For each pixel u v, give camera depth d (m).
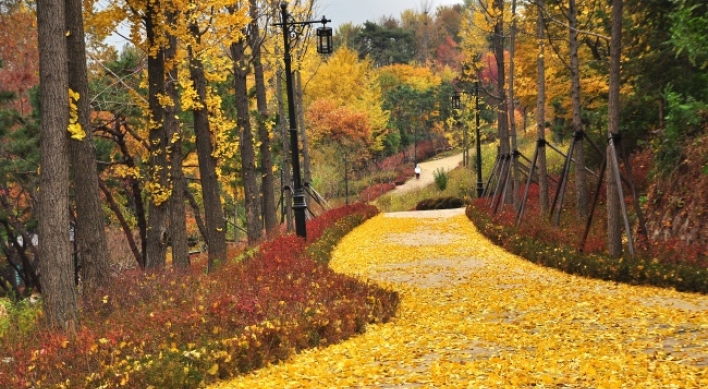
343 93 64.31
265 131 24.95
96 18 13.47
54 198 9.10
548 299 11.41
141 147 27.28
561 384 6.22
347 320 9.77
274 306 9.58
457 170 54.16
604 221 17.84
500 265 16.17
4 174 22.42
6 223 27.20
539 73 19.86
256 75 24.05
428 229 25.95
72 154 11.21
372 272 16.17
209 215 17.36
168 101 14.47
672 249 13.01
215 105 16.83
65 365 7.34
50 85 9.04
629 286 12.23
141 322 8.87
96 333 8.51
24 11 20.27
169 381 6.90
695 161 14.76
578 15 20.84
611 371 6.47
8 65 26.52
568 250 14.88
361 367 7.62
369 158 64.12
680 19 14.27
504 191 24.06
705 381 5.88
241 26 15.12
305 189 30.00
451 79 82.19
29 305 14.66
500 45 25.38
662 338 8.09
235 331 8.41
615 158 13.59
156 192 15.03
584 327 9.09
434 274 15.44
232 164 28.77
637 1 18.27
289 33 19.77
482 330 9.30
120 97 20.48
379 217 33.06
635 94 19.39
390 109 71.00
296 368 7.76
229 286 10.92
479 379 6.58
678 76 17.73
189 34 14.25
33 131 22.23
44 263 9.15
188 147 24.89
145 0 13.54
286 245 16.33
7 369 7.29
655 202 16.08
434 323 10.12
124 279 12.03
